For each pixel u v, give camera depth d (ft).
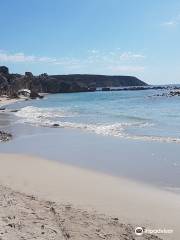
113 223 29.25
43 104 261.65
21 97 361.92
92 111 170.91
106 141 77.30
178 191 39.58
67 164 55.31
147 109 172.86
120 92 483.10
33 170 51.16
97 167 52.85
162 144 70.74
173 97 279.49
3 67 465.88
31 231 24.70
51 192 39.14
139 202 35.63
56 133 93.30
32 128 106.22
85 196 37.68
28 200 33.17
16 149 71.15
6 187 39.34
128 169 51.06
